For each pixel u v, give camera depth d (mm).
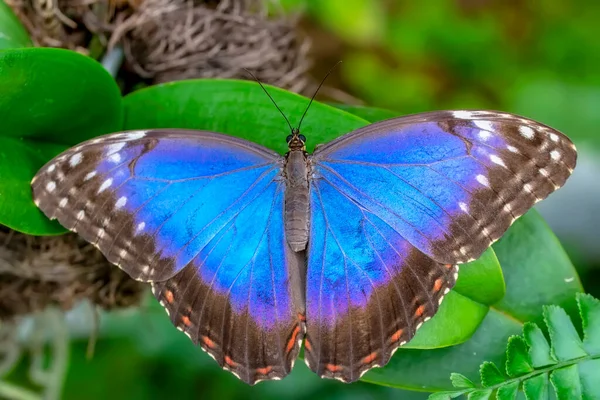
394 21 735
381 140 607
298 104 617
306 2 723
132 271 605
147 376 734
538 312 615
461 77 735
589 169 720
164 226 606
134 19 626
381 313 606
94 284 639
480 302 612
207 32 637
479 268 608
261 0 648
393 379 617
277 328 611
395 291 605
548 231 619
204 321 610
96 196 603
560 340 603
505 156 597
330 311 609
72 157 599
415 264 605
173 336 733
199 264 611
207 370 730
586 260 714
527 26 736
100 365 734
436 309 602
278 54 646
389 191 607
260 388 723
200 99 621
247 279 612
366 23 728
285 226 613
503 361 613
